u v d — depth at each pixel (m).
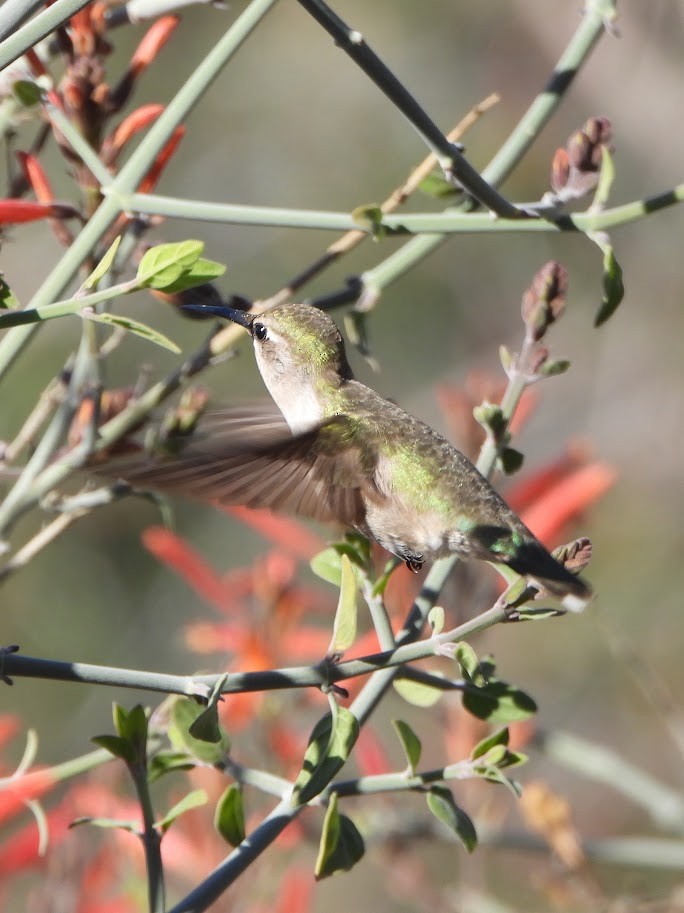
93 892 7.18
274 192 18.00
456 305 17.00
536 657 15.32
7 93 6.09
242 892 7.41
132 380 15.66
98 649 14.96
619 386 16.77
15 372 14.86
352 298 6.76
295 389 6.68
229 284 16.81
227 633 8.09
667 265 16.78
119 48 17.06
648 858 7.97
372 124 18.16
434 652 4.66
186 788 11.12
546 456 16.62
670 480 16.14
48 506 6.18
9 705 14.26
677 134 16.42
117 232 6.26
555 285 5.43
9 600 14.81
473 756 4.93
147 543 7.98
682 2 16.22
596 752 8.02
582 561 5.13
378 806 8.29
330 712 4.69
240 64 18.44
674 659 15.43
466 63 17.86
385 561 7.05
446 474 6.38
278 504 5.71
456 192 6.40
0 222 5.80
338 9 18.41
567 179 5.77
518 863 10.98
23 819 8.41
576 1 16.98
